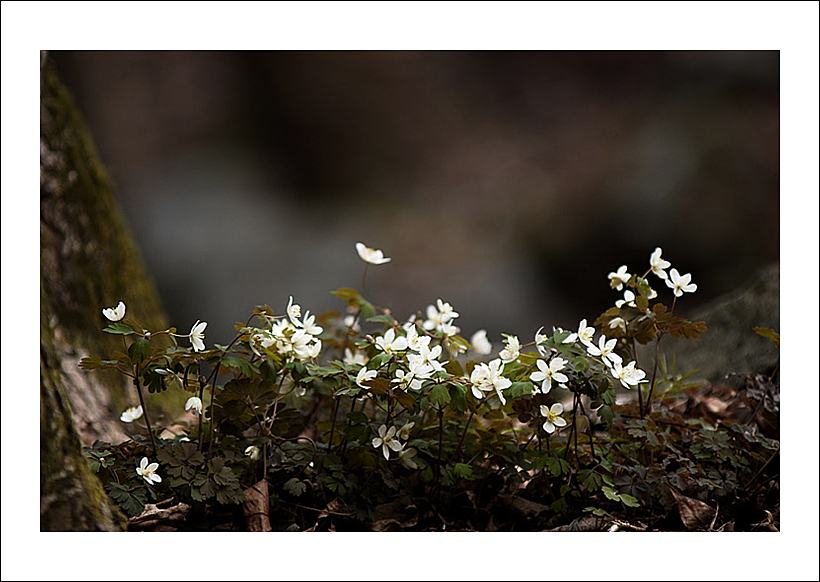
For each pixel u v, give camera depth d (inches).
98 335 53.2
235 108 153.3
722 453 46.5
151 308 57.6
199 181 145.4
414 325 47.1
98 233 55.3
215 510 45.2
